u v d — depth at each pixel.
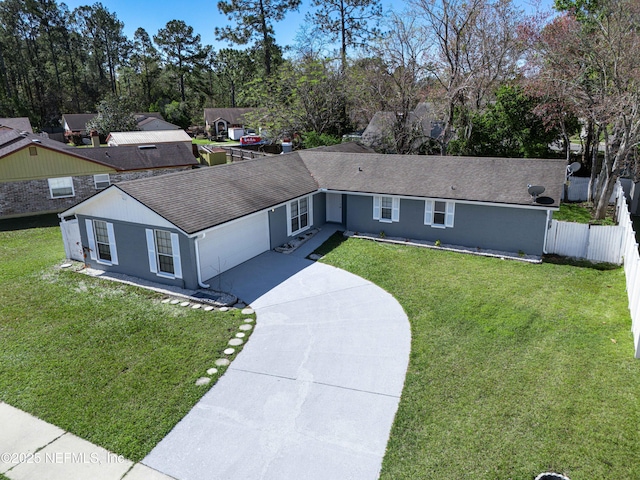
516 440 7.45
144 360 10.02
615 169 20.22
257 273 15.12
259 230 16.80
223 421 8.14
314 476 6.92
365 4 41.19
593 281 14.17
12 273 15.28
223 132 63.78
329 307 12.64
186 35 78.25
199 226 13.36
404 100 29.19
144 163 27.47
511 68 27.34
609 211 23.20
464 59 27.44
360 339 10.91
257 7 45.12
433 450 7.33
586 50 19.98
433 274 14.96
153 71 79.62
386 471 6.96
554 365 9.55
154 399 8.70
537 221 16.22
